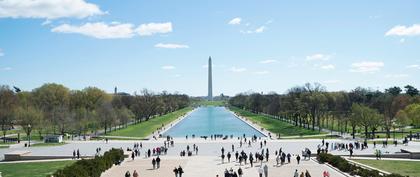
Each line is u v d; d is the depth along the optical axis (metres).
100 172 95.56
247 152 136.62
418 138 179.00
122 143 165.25
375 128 181.88
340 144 146.88
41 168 106.62
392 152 127.94
